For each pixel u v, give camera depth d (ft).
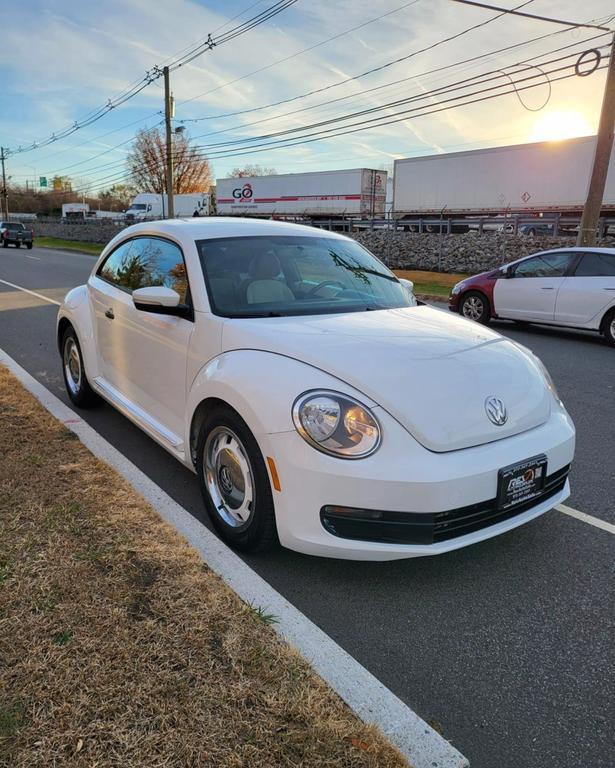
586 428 17.37
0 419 15.02
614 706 7.08
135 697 6.47
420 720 6.77
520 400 9.55
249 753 5.91
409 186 105.81
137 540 9.57
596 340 32.07
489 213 95.35
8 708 6.23
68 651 7.06
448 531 8.48
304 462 8.38
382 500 8.18
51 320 32.94
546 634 8.32
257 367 9.22
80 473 12.00
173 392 11.59
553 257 33.01
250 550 9.55
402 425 8.41
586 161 82.23
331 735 6.22
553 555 10.33
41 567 8.67
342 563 9.78
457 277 63.26
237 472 9.66
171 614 7.85
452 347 9.96
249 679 6.86
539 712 6.97
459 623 8.50
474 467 8.48
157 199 184.24
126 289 13.98
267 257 12.44
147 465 13.28
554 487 9.91
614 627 8.50
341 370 8.80
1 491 11.03
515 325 37.06
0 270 66.23
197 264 11.59
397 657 7.80
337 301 12.01
